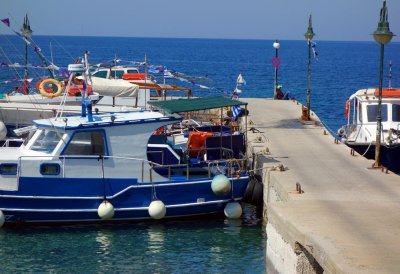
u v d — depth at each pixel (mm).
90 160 18906
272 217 15062
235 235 18672
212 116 29984
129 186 19141
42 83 25172
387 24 19484
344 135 26953
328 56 178375
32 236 18391
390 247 12039
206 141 21203
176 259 16844
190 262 16656
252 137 25609
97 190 19031
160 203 19172
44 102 27047
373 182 18047
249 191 19953
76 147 18906
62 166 18734
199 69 93750
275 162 20812
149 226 19344
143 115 20297
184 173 20750
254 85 68312
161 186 19328
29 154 18938
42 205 18812
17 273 15930
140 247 17688
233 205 19938
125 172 19203
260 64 113562
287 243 13828
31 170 18594
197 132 22328
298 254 13242
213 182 19578
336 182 18031
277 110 34094
